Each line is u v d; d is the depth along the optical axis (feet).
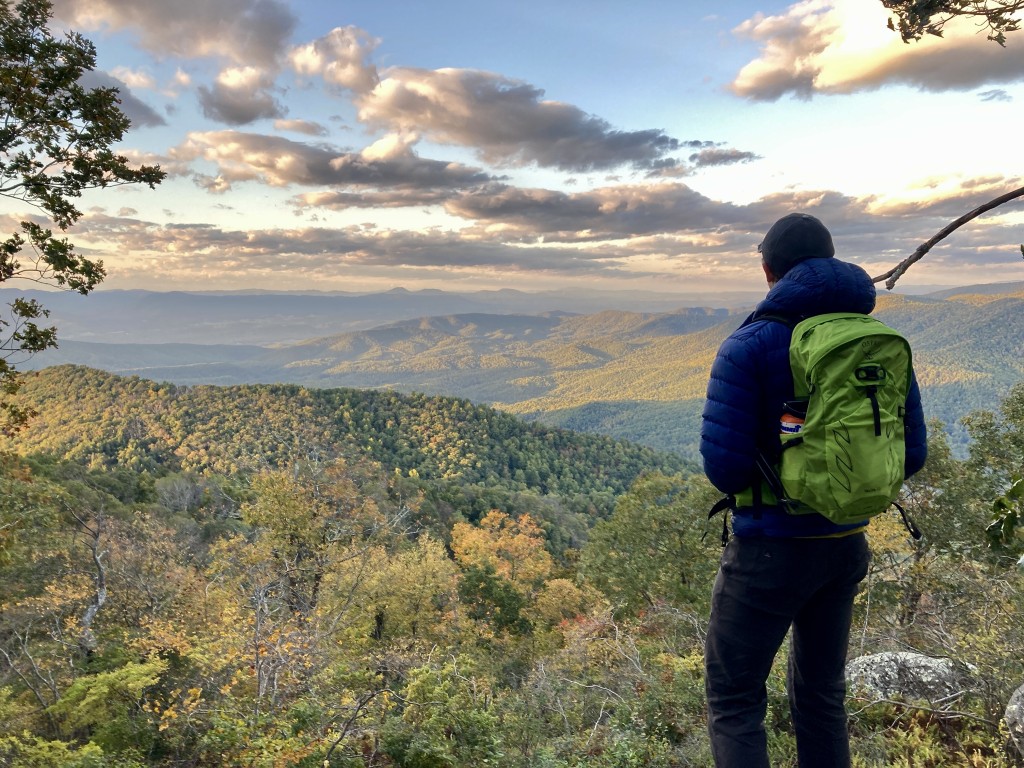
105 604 48.93
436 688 16.06
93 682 24.82
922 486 44.91
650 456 556.10
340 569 57.82
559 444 548.72
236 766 14.46
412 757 14.12
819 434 4.64
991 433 45.09
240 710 16.74
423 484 301.43
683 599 57.31
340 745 14.39
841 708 6.01
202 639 28.45
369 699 15.51
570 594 103.96
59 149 24.94
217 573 52.95
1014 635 11.14
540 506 310.65
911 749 9.87
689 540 60.59
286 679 19.42
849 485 4.45
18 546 48.03
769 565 5.24
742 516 5.42
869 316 5.10
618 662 21.81
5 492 45.60
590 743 13.39
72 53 24.56
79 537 58.18
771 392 5.10
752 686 5.63
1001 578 14.01
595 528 76.54
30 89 23.00
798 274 5.24
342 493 60.34
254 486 58.29
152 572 54.85
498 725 16.30
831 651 5.90
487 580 102.17
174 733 19.42
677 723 12.82
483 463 467.52
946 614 15.96
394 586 78.64
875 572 33.83
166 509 145.48
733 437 5.11
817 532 5.01
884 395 4.61
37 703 29.63
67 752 18.40
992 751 9.45
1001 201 5.66
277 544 54.34
